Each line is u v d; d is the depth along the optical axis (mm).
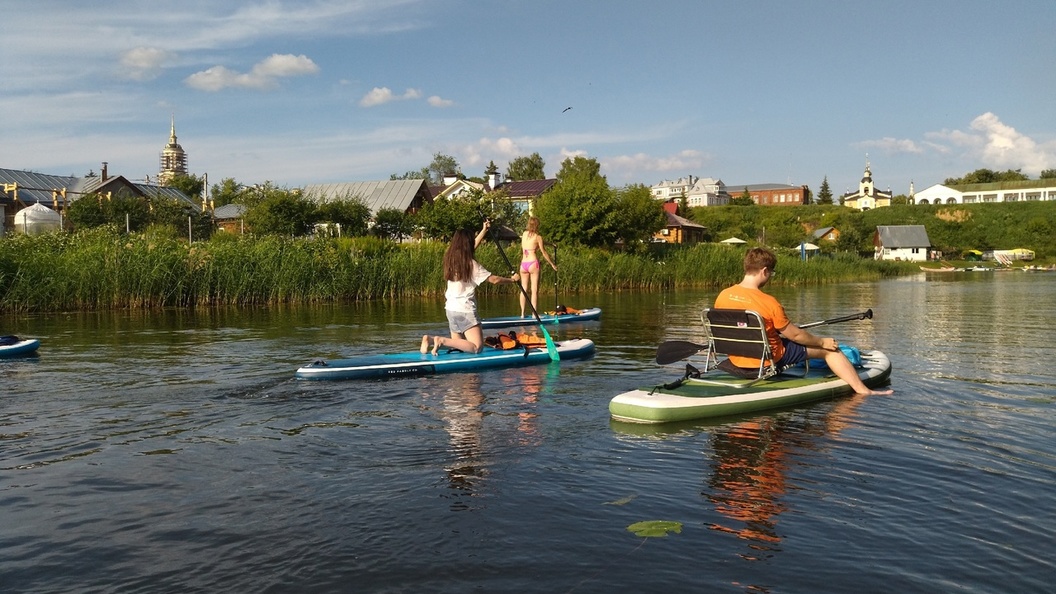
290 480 3867
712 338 6254
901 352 8930
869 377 6477
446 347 8086
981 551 2975
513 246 23750
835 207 99875
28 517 3363
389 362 7125
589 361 8102
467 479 3883
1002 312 15828
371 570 2799
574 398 6000
